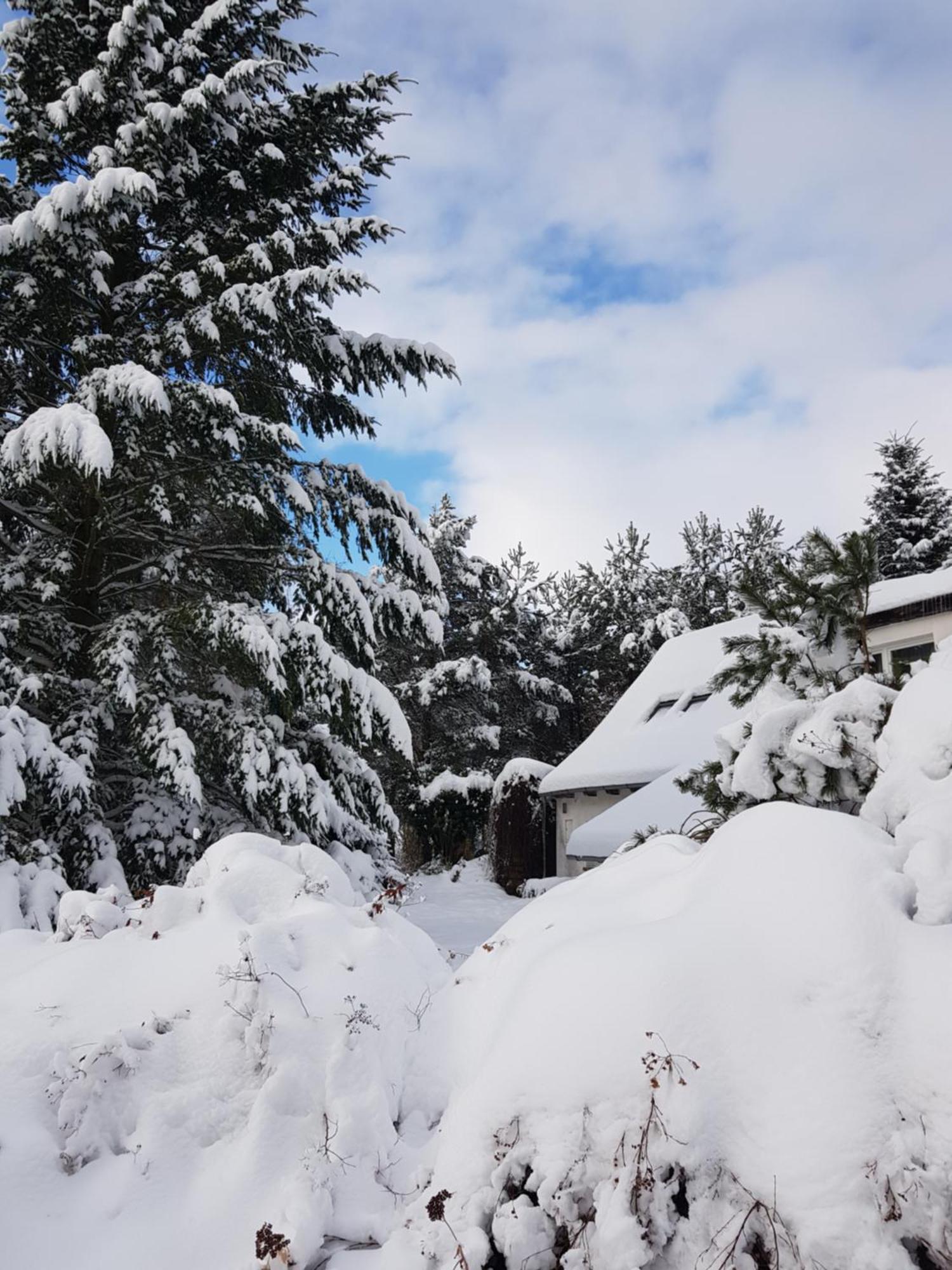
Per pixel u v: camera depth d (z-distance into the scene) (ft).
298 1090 8.69
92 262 26.61
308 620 28.58
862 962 7.23
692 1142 6.70
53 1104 8.63
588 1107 7.24
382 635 33.27
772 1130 6.59
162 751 24.39
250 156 33.22
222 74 33.76
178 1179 8.09
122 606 32.14
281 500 31.12
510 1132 7.47
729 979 7.53
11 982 10.61
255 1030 9.23
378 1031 9.48
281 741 28.73
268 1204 7.72
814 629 15.65
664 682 62.80
